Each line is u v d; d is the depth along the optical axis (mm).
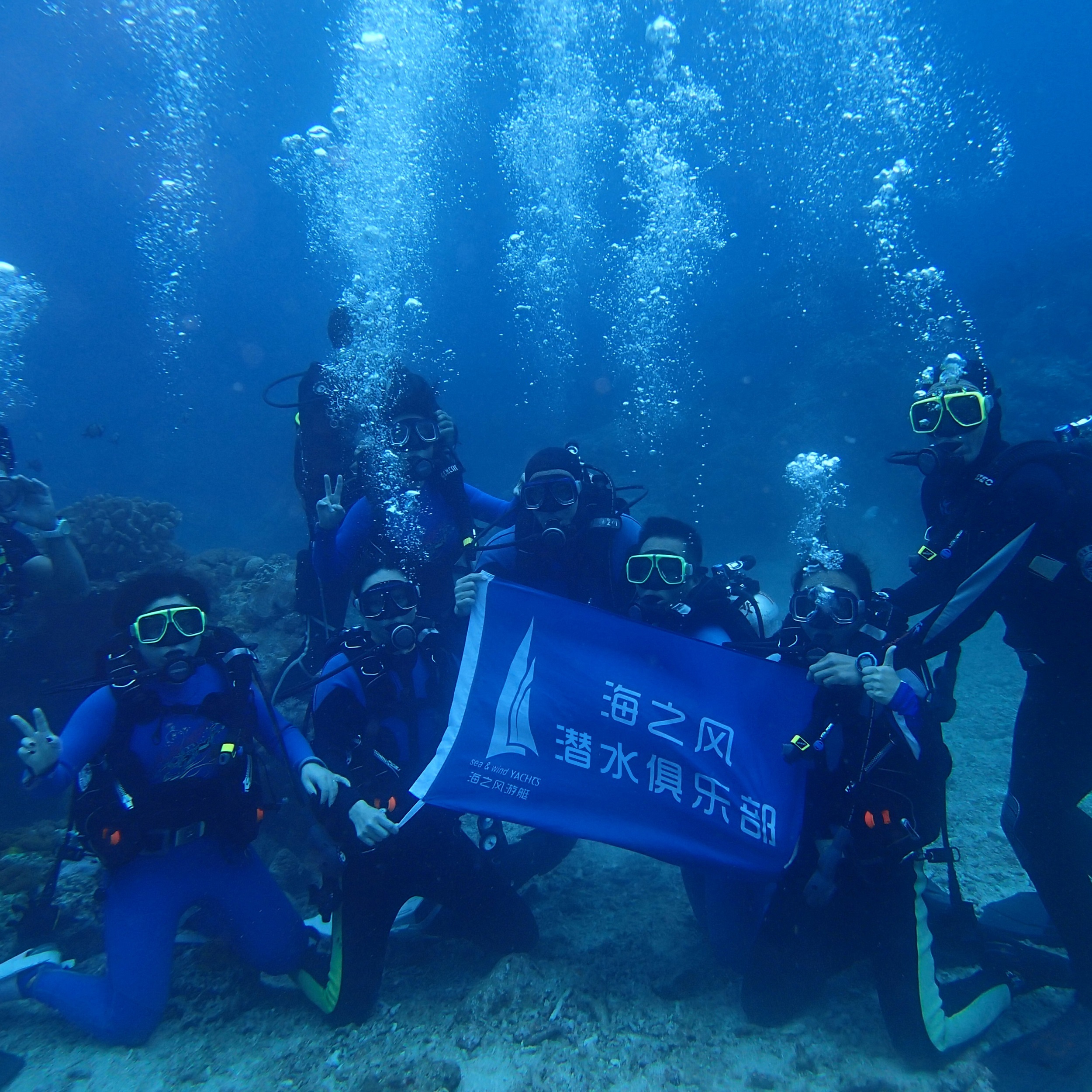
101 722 2734
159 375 59562
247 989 2959
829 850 2449
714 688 2871
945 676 2496
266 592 5527
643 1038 2570
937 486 2832
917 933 2445
